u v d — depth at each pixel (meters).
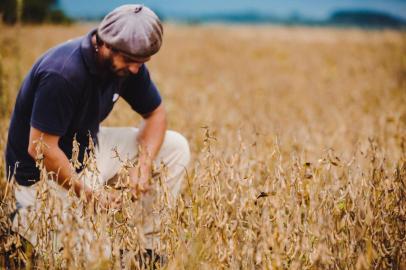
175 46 16.88
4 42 7.08
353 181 2.74
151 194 2.88
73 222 2.31
